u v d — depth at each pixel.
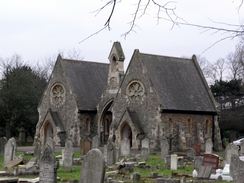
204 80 64.81
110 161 37.69
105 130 66.69
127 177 30.23
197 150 48.09
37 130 67.94
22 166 34.34
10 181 25.20
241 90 77.25
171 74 61.94
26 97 74.44
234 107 74.50
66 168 33.31
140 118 58.81
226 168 30.58
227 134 84.69
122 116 59.44
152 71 59.94
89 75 69.19
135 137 57.59
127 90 60.47
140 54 60.25
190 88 62.28
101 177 20.72
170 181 25.88
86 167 21.14
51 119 65.56
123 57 64.06
